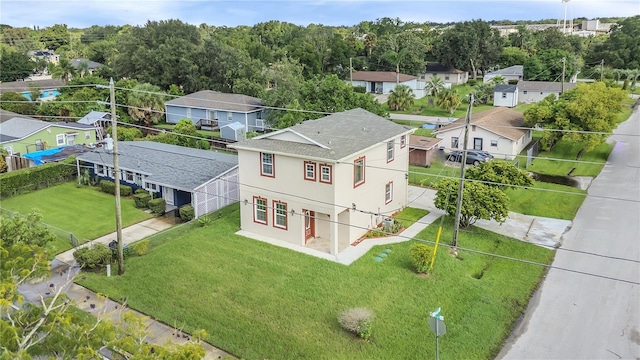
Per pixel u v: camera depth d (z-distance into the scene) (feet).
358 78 290.15
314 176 81.97
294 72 209.46
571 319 64.80
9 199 114.62
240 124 173.78
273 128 170.81
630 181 123.54
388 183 97.96
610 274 76.07
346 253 82.89
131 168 114.93
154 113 191.31
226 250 84.53
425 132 177.06
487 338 60.75
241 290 71.46
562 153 153.17
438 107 234.79
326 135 90.53
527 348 59.00
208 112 194.29
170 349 38.29
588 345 59.31
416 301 68.18
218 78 233.14
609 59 317.83
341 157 79.82
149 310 66.95
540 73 291.79
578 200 110.01
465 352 57.98
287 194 86.02
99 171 124.98
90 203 112.06
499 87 240.32
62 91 213.87
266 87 225.56
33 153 136.26
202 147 156.35
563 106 146.20
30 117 182.50
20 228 61.87
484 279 75.10
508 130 148.97
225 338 60.59
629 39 316.40
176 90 219.00
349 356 57.16
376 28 460.14
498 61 332.39
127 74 244.63
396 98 224.74
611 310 66.59
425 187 120.67
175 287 72.79
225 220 99.19
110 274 77.10
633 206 105.29
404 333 61.26
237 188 112.37
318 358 56.75
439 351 57.88
